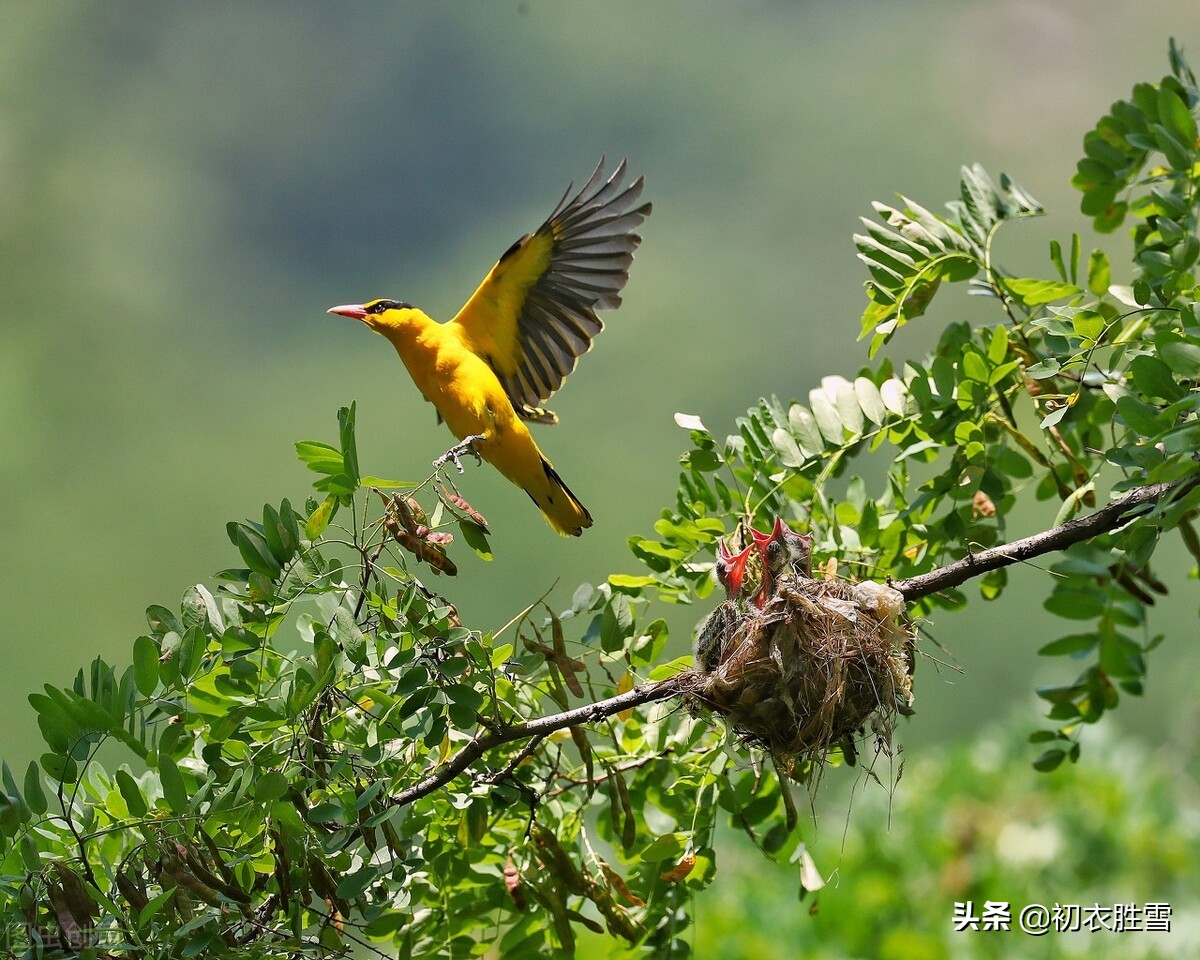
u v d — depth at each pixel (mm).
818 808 12414
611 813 8602
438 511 7539
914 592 7820
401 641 7367
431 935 8375
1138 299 7867
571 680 7734
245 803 6984
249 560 7238
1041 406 8578
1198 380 7215
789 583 7887
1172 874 11836
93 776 7934
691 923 8711
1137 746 12953
